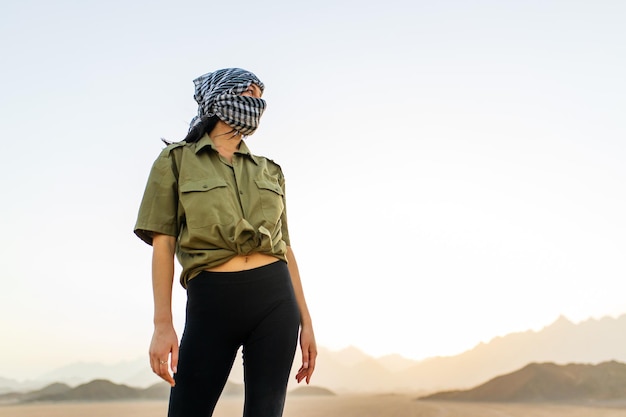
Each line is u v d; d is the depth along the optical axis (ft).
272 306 6.53
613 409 56.13
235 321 6.37
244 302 6.40
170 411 6.27
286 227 7.82
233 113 7.13
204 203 6.60
